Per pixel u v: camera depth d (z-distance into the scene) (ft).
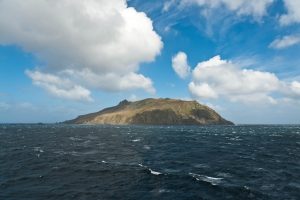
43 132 492.13
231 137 373.81
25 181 100.27
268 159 156.46
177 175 109.91
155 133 481.87
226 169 124.16
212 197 80.28
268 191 85.92
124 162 145.38
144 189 89.51
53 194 83.66
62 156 166.09
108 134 442.91
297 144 260.42
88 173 115.03
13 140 295.48
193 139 333.42
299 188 89.56
